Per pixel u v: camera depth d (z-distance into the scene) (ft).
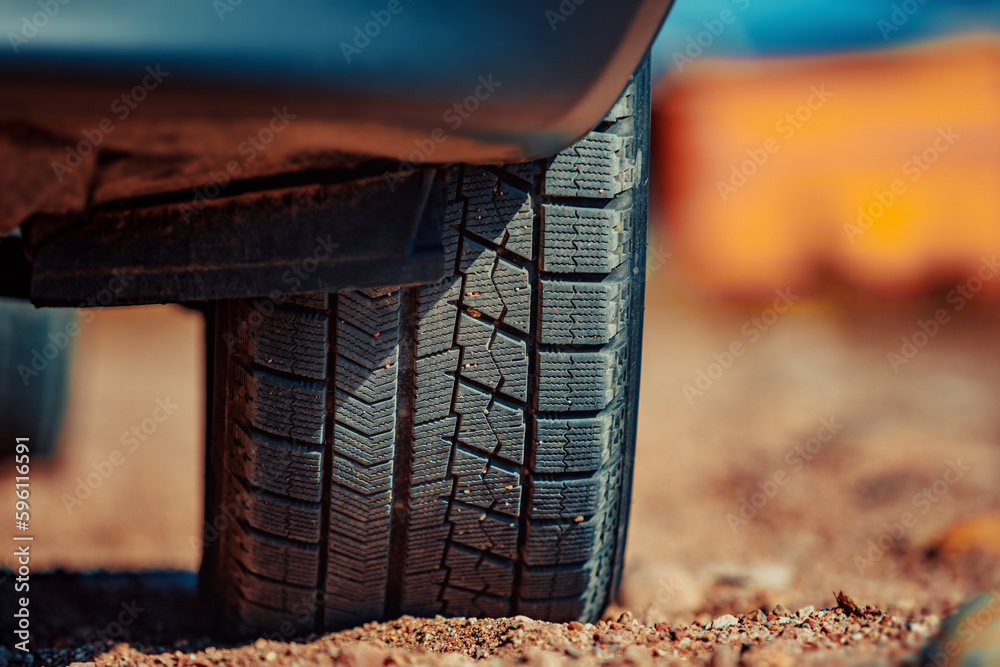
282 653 6.44
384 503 6.47
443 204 6.31
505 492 6.50
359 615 6.58
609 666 6.29
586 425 6.48
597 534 6.57
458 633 6.50
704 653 6.35
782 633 6.42
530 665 6.29
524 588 6.57
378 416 6.43
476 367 6.44
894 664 6.22
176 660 6.48
